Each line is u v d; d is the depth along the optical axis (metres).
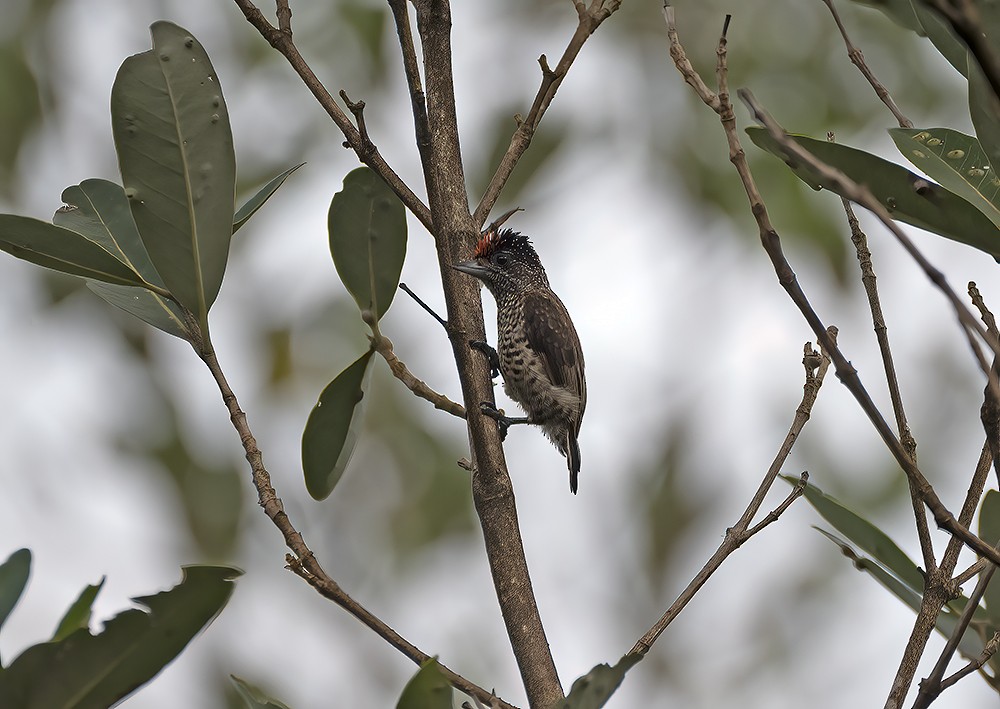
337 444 6.43
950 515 4.59
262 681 12.05
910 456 5.40
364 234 6.34
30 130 11.93
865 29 11.36
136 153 5.89
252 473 5.51
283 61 12.21
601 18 6.83
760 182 11.48
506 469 5.84
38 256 5.96
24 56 11.98
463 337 5.60
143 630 4.46
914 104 11.23
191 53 5.96
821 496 6.62
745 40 11.66
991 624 6.18
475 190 11.74
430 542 12.53
